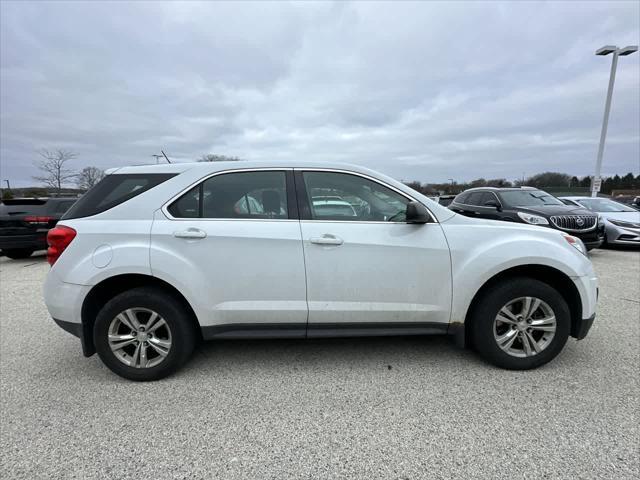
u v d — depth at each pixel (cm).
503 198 898
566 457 209
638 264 757
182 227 289
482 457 211
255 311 293
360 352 347
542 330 302
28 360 344
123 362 297
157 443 227
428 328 307
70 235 290
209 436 233
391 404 263
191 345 304
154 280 302
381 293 298
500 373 303
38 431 240
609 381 288
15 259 995
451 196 1745
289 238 291
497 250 297
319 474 201
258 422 246
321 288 294
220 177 304
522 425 237
